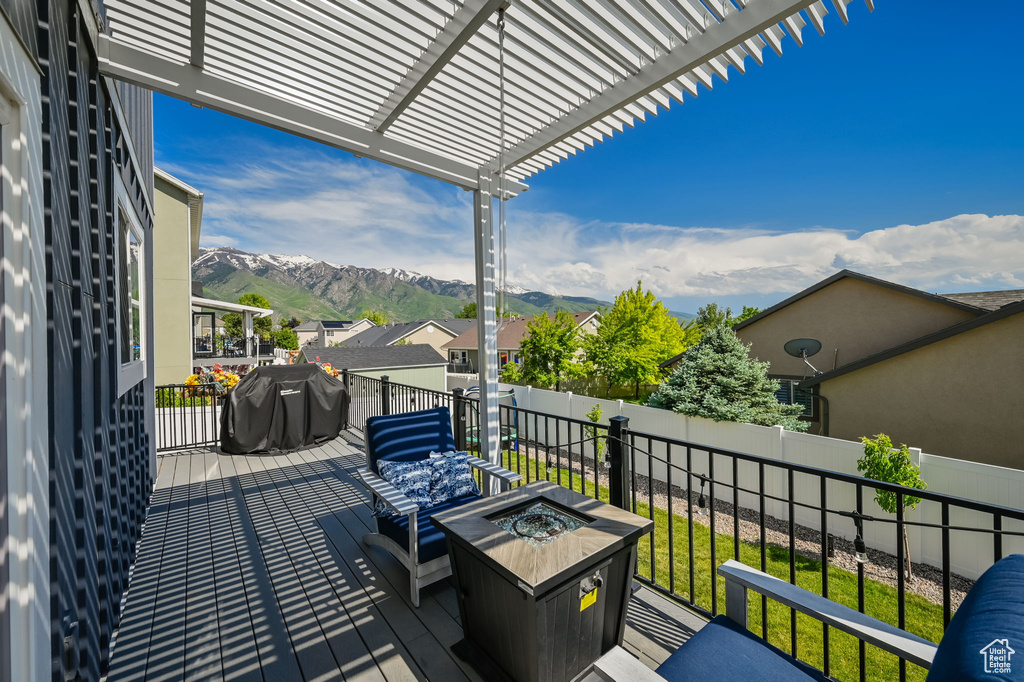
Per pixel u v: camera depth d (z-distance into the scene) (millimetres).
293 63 2264
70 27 1643
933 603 3707
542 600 1428
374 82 2430
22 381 1156
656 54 2254
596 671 1125
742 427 6074
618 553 1673
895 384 6996
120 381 2371
